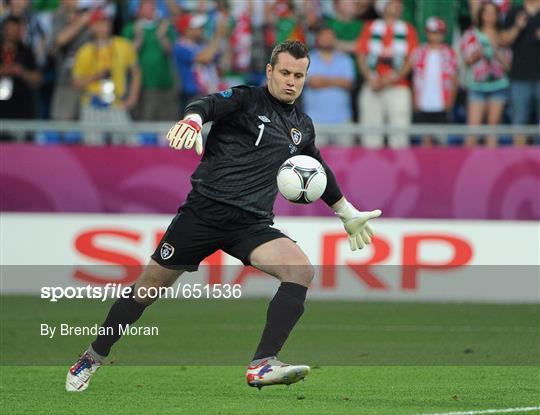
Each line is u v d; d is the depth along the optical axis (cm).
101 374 2977
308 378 2908
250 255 2402
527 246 5109
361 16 5684
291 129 2441
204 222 2417
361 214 2670
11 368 3084
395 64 5541
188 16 5650
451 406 2386
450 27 5656
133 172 5159
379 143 5406
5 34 5544
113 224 5144
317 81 5581
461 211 5153
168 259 2462
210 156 2430
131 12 5644
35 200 5159
